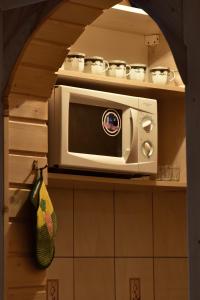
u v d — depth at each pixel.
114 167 2.94
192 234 1.76
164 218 3.42
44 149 2.60
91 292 3.21
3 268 2.36
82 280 3.19
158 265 3.39
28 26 2.27
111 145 2.98
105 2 2.13
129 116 3.02
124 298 3.29
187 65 1.79
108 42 3.33
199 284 1.74
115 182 2.97
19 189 2.52
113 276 3.28
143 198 3.39
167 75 3.19
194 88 1.78
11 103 2.51
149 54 3.44
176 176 3.19
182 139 3.27
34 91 2.56
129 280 3.31
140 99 3.04
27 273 2.49
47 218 2.54
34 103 2.57
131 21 3.22
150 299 3.35
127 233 3.33
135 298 3.32
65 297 3.13
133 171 3.00
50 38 2.31
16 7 2.29
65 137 2.81
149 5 1.91
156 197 3.42
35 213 2.51
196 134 1.77
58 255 3.13
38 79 2.50
